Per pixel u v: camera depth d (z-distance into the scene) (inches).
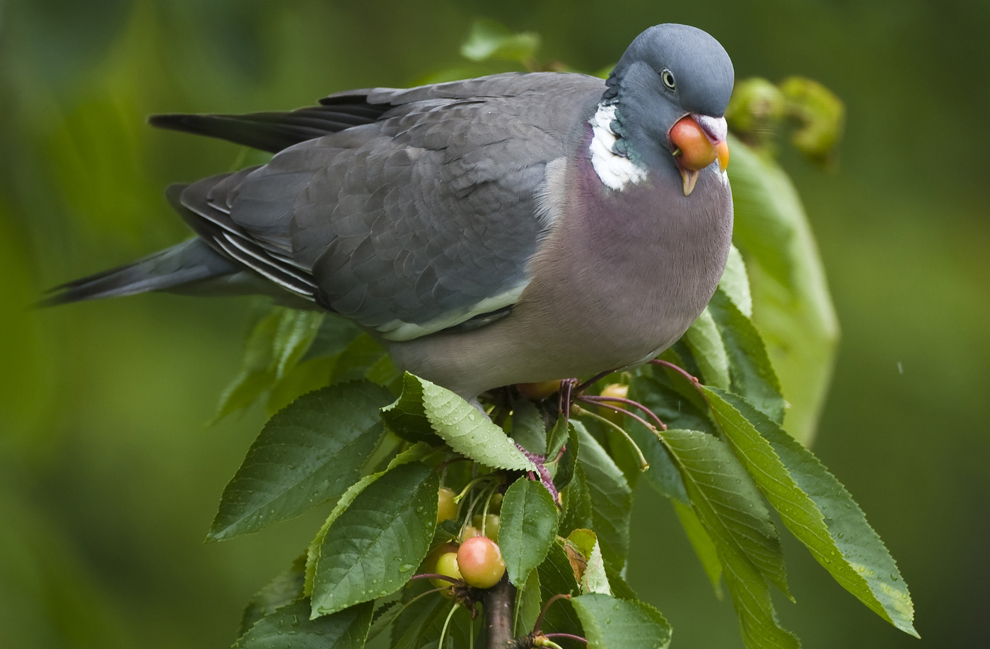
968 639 659.4
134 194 382.3
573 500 226.1
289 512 221.9
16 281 352.2
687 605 541.6
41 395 366.9
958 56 561.6
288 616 200.2
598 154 260.4
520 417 254.8
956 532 603.5
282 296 309.3
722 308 265.7
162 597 522.3
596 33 499.2
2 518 408.8
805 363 309.0
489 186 267.6
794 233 299.9
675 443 232.4
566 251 259.8
